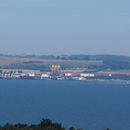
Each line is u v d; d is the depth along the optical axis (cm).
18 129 7488
